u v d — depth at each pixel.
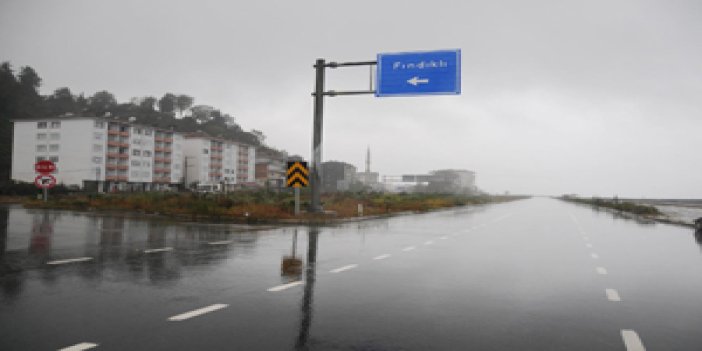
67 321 5.45
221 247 12.63
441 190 141.88
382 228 20.73
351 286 7.84
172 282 7.86
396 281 8.36
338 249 12.85
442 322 5.74
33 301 6.38
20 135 88.06
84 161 83.94
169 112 163.25
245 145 128.25
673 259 12.17
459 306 6.57
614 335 5.36
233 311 6.07
